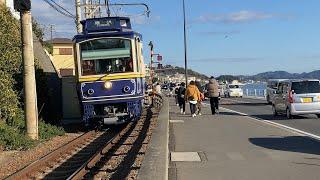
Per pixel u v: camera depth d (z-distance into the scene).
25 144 17.03
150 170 9.62
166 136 15.50
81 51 21.66
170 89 76.25
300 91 24.89
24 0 17.98
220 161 12.08
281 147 14.31
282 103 25.91
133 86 21.62
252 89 64.38
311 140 15.88
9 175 11.94
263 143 15.20
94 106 21.89
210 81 27.62
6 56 20.31
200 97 26.53
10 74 20.70
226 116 26.28
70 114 27.70
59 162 14.45
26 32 18.39
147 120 26.19
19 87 21.52
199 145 14.88
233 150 13.82
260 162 11.84
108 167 12.91
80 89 21.64
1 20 20.69
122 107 22.09
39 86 24.98
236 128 19.72
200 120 23.64
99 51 21.64
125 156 14.60
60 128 21.92
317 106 24.72
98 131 22.98
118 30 21.67
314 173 10.43
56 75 32.69
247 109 33.34
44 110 25.75
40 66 26.98
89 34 21.62
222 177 10.15
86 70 21.59
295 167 11.13
